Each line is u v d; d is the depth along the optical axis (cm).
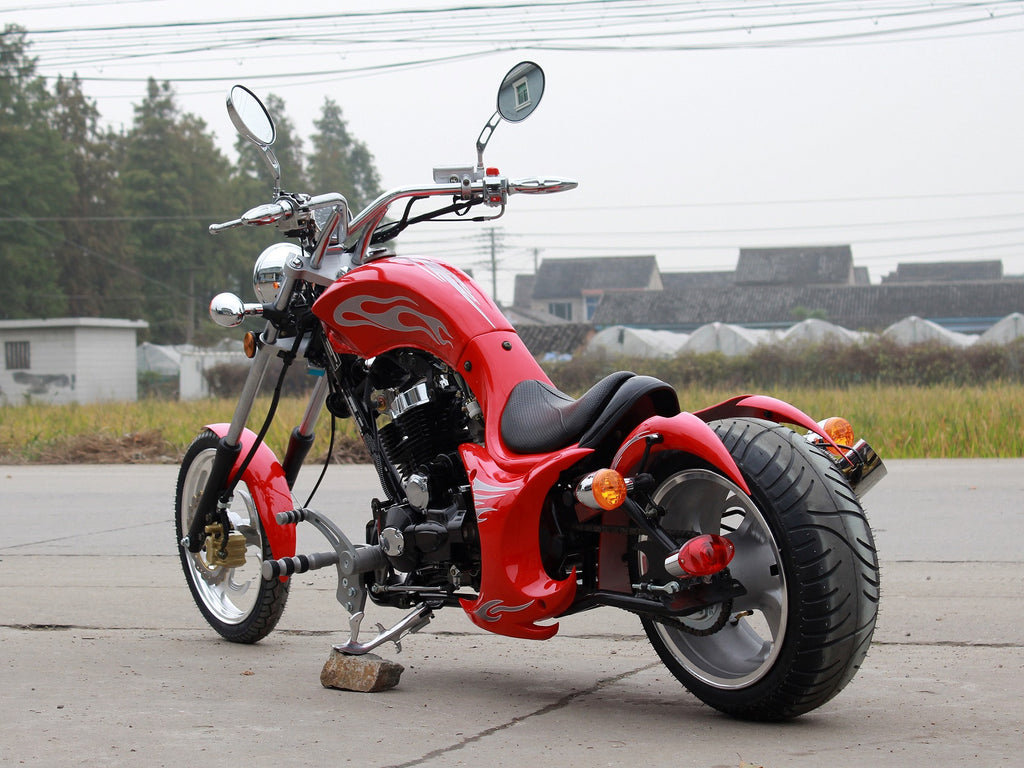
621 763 287
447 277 386
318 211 425
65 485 1155
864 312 7375
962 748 299
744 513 354
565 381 3684
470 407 375
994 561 608
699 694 335
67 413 2223
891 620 473
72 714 341
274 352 439
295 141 7944
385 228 439
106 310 6512
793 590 305
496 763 288
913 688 368
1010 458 1355
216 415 2052
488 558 348
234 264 7188
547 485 339
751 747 301
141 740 311
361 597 387
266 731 321
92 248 6469
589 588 345
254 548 500
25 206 6156
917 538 690
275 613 441
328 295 403
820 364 3512
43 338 4406
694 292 7850
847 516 309
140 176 6850
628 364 3709
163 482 1177
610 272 9881
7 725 327
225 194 7275
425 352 392
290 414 1755
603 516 338
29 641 455
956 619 471
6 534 774
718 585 314
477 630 478
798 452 318
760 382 3562
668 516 339
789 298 7619
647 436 325
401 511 379
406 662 419
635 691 371
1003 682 375
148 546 713
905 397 1827
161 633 474
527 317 9088
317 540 719
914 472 1134
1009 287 7406
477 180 406
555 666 411
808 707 316
